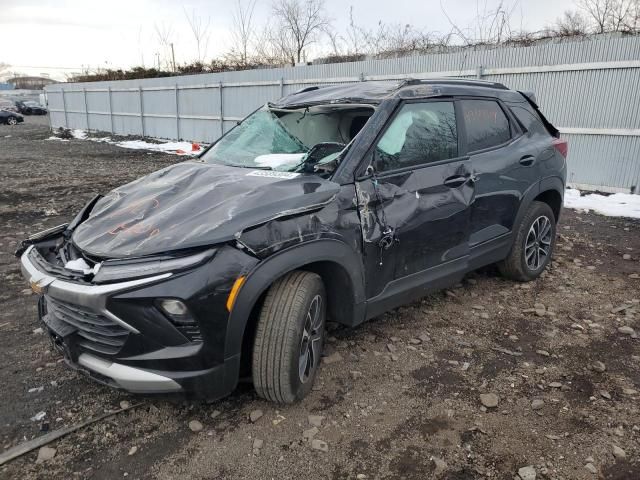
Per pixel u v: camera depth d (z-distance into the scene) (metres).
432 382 3.20
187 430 2.75
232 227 2.56
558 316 4.14
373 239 3.15
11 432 2.73
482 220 4.06
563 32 12.89
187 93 19.58
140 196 3.21
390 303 3.45
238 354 2.59
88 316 2.57
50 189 10.38
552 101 9.33
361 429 2.75
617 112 8.60
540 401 2.96
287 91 15.09
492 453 2.56
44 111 51.69
